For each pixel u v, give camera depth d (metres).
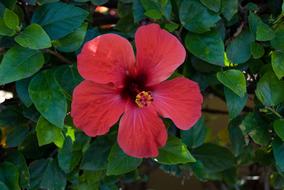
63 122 0.68
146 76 0.69
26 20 0.72
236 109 0.72
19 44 0.68
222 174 0.87
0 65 0.67
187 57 0.73
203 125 0.76
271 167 0.83
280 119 0.73
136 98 0.68
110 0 0.79
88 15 0.72
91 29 0.72
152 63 0.68
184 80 0.69
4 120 0.74
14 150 0.75
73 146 0.72
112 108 0.68
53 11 0.69
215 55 0.71
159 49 0.68
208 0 0.71
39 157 0.75
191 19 0.72
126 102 0.69
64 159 0.73
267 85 0.73
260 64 0.75
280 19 0.74
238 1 0.74
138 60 0.68
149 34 0.67
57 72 0.69
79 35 0.70
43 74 0.69
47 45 0.67
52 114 0.68
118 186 0.82
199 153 0.79
